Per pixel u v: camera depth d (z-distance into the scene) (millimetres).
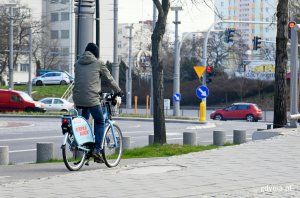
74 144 16828
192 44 135875
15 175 17438
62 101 81625
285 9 27953
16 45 114062
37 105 76875
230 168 15398
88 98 16688
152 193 12320
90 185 13367
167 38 136250
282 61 28125
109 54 169750
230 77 124500
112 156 17859
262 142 20609
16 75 149625
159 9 26656
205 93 58688
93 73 16703
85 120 17078
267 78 119812
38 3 157000
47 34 144375
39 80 113625
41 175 17219
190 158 17266
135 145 33031
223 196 11883
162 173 14867
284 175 14352
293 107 25938
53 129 46531
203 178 14023
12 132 43156
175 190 12602
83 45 24344
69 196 12125
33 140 36312
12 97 76750
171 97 129875
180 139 37750
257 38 74688
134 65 134125
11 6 86125
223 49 137375
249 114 76312
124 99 126312
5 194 12391
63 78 113188
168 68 134000
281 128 25703
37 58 141500
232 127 54969
